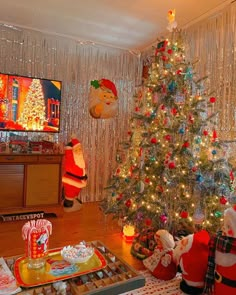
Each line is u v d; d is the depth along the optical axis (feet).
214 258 5.63
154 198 7.89
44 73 12.37
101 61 13.73
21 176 10.40
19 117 11.46
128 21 10.90
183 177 7.55
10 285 4.26
